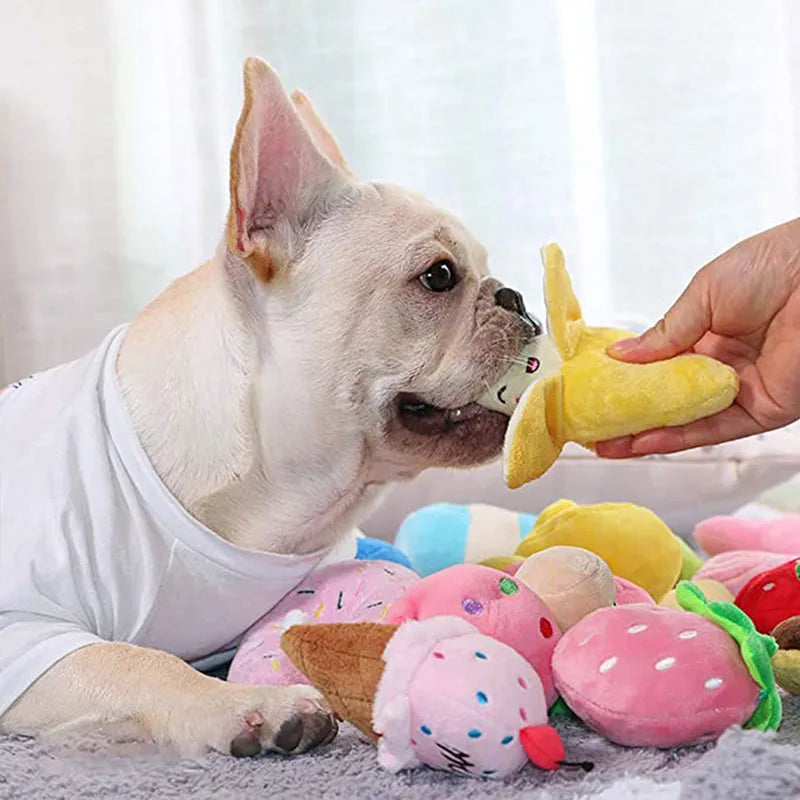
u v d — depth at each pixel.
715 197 1.59
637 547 1.04
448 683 0.78
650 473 1.41
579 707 0.82
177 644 0.97
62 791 0.81
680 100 1.59
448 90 1.62
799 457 1.40
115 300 1.59
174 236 1.60
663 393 0.88
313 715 0.84
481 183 1.62
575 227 1.61
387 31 1.62
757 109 1.58
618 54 1.59
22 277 1.59
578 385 0.89
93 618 0.94
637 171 1.60
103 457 0.95
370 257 0.97
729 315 0.92
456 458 0.99
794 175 1.57
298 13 1.61
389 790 0.79
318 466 0.98
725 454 1.40
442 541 1.20
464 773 0.79
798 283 0.91
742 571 1.06
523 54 1.61
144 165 1.59
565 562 0.91
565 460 1.41
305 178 0.97
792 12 1.55
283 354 0.97
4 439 0.99
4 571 0.93
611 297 1.62
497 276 1.62
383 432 0.98
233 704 0.85
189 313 0.99
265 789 0.80
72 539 0.93
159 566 0.95
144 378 0.98
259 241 0.96
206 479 0.97
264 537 0.98
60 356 1.60
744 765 0.74
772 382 0.93
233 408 0.97
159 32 1.58
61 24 1.57
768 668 0.81
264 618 0.98
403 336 0.97
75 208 1.59
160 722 0.86
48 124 1.58
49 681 0.89
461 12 1.61
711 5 1.58
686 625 0.83
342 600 0.96
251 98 0.93
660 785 0.75
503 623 0.84
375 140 1.62
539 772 0.80
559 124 1.61
